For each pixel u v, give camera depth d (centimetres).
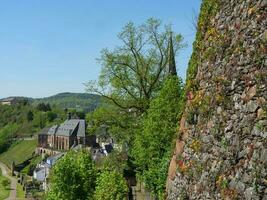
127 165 4934
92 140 18988
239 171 828
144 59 4728
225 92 938
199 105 1080
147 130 3462
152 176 3412
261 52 814
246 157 813
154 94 4712
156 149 3406
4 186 15400
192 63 1201
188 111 1153
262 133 775
